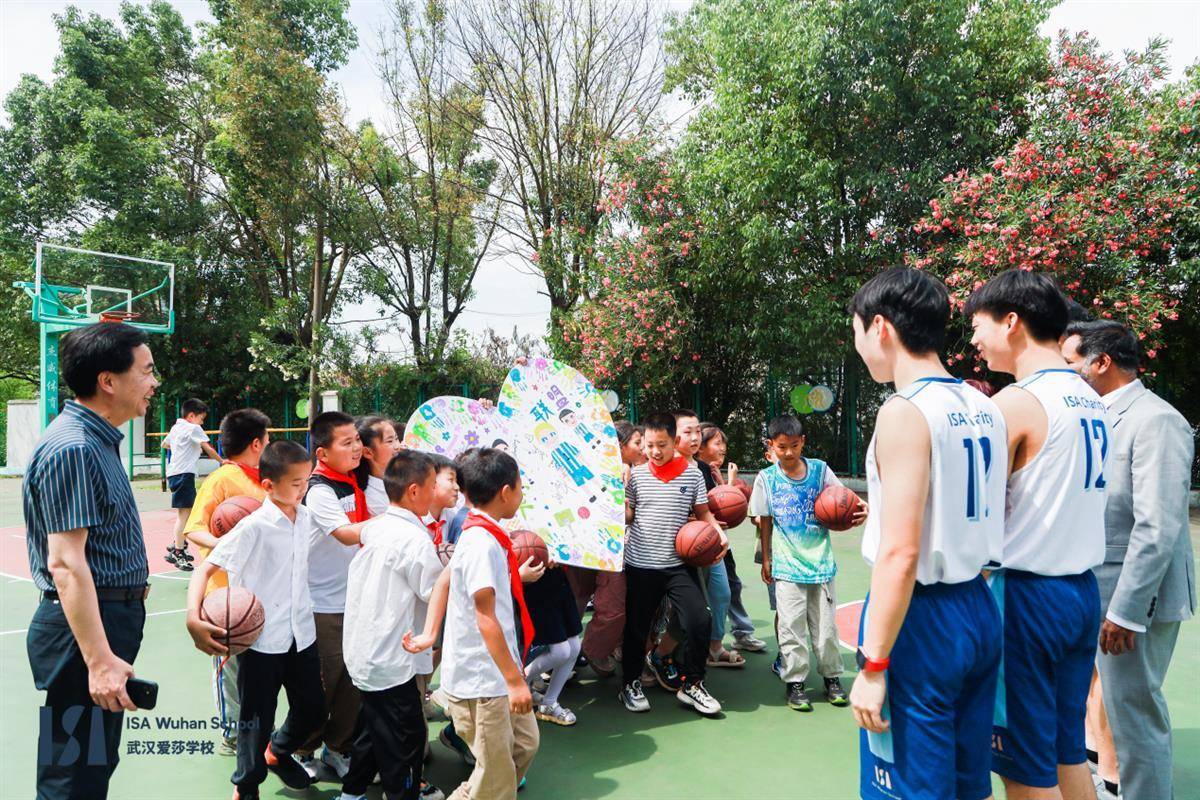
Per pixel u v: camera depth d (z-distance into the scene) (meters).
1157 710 2.64
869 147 11.31
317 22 18.83
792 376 13.19
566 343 15.62
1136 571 2.56
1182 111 9.37
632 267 13.40
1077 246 9.25
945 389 1.96
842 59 11.04
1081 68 10.40
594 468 4.12
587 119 17.23
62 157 18.45
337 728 3.41
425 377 18.45
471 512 2.83
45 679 2.41
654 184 13.68
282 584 3.04
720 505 4.43
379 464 3.75
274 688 3.01
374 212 18.39
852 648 5.18
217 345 20.78
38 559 2.42
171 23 20.52
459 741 3.53
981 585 2.02
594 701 4.32
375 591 2.89
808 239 12.17
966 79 10.90
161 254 18.55
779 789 3.27
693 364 13.81
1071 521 2.19
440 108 17.78
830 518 4.01
